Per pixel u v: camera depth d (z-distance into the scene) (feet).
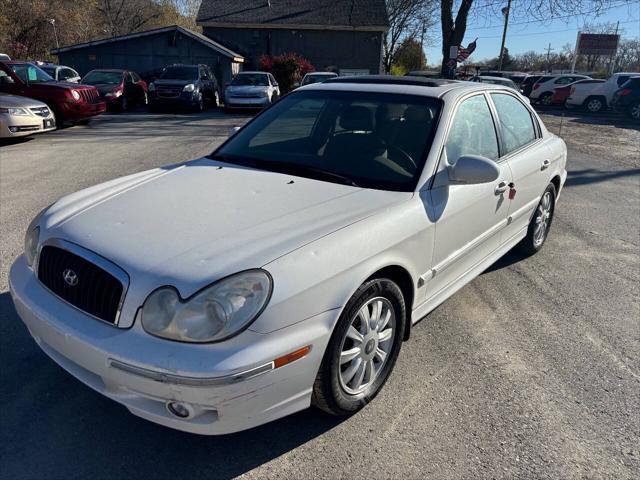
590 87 77.46
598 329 12.19
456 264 11.15
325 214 8.46
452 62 64.85
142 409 7.09
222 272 6.84
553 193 16.71
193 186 9.76
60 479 7.38
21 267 8.91
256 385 6.82
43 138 39.11
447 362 10.59
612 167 33.09
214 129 46.16
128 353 6.72
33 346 10.41
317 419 8.79
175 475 7.54
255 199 9.03
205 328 6.63
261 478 7.53
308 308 7.29
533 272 15.47
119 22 155.74
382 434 8.46
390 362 9.47
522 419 8.95
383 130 10.83
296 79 91.20
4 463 7.61
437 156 10.08
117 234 7.87
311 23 102.58
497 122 12.82
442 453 8.10
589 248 17.67
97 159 30.40
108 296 7.14
